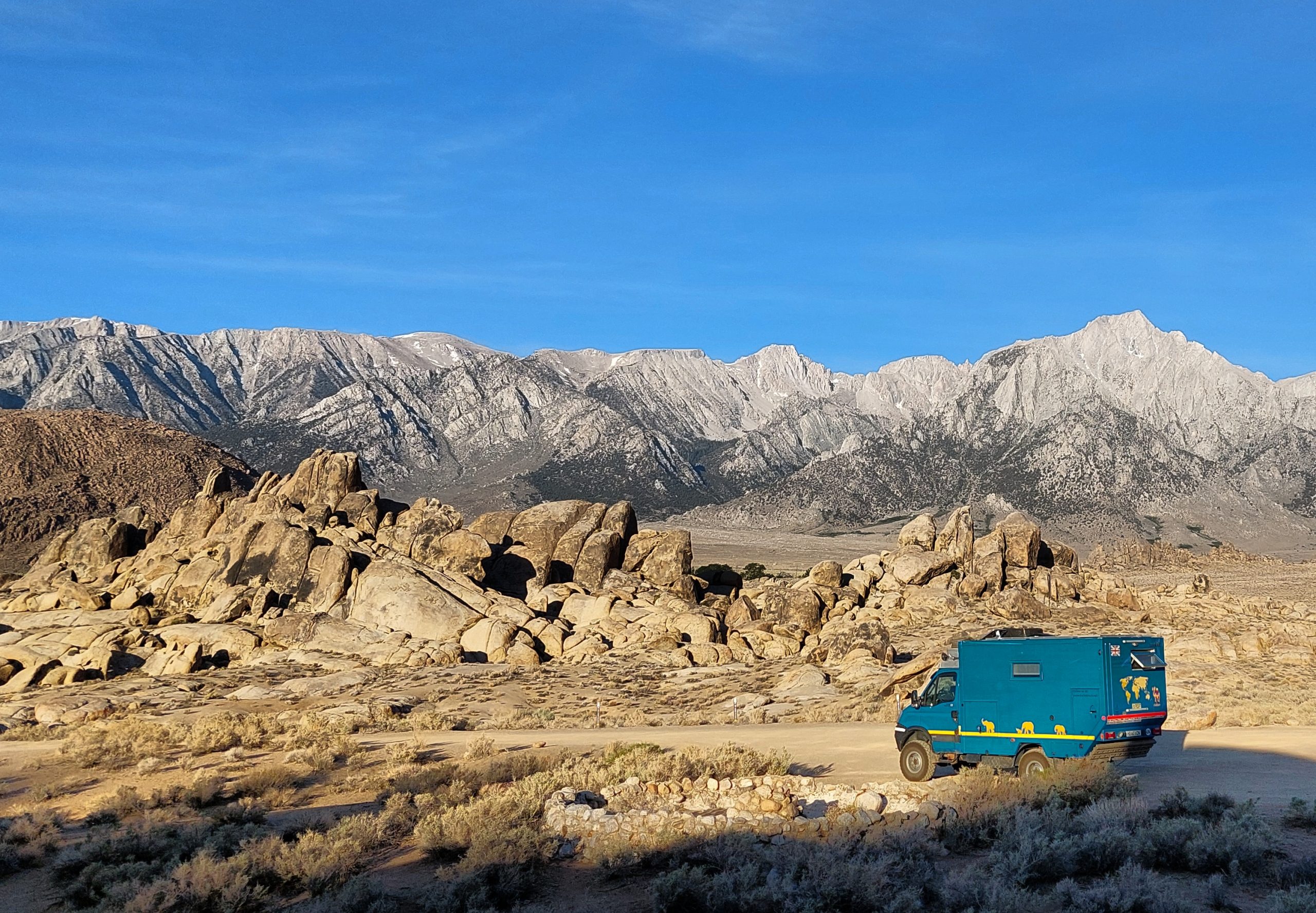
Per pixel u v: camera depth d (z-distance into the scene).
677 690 49.09
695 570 78.69
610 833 16.59
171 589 67.06
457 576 66.44
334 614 63.00
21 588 73.12
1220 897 11.66
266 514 71.50
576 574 70.44
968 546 72.75
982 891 12.23
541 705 46.50
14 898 16.70
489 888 14.67
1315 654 49.78
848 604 66.12
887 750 26.25
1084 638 18.64
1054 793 16.27
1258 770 20.66
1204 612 65.88
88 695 48.84
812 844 15.08
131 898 15.43
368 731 37.75
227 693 50.62
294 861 16.27
